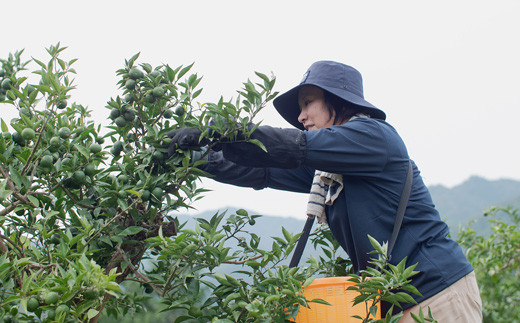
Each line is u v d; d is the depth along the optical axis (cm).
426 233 250
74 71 265
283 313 220
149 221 249
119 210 256
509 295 605
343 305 228
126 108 264
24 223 241
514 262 586
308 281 220
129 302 275
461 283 244
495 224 608
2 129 239
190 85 268
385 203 255
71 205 255
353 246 265
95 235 231
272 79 233
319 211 271
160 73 265
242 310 226
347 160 251
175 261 254
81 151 234
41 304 199
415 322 237
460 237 603
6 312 197
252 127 243
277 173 314
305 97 293
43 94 240
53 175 236
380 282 212
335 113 287
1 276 195
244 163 248
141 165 248
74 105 265
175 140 247
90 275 195
